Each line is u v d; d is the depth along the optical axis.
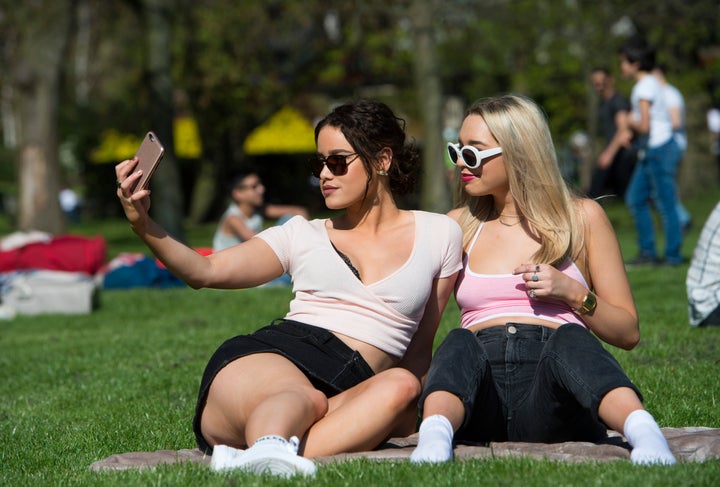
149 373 24.53
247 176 42.56
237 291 44.19
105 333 33.44
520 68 105.94
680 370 21.17
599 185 44.50
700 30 90.19
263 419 12.90
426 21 78.12
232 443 14.34
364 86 120.06
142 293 45.06
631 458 12.47
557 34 93.94
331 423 13.46
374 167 15.22
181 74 106.19
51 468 15.53
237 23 100.44
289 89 112.75
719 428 15.27
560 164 15.73
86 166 138.38
